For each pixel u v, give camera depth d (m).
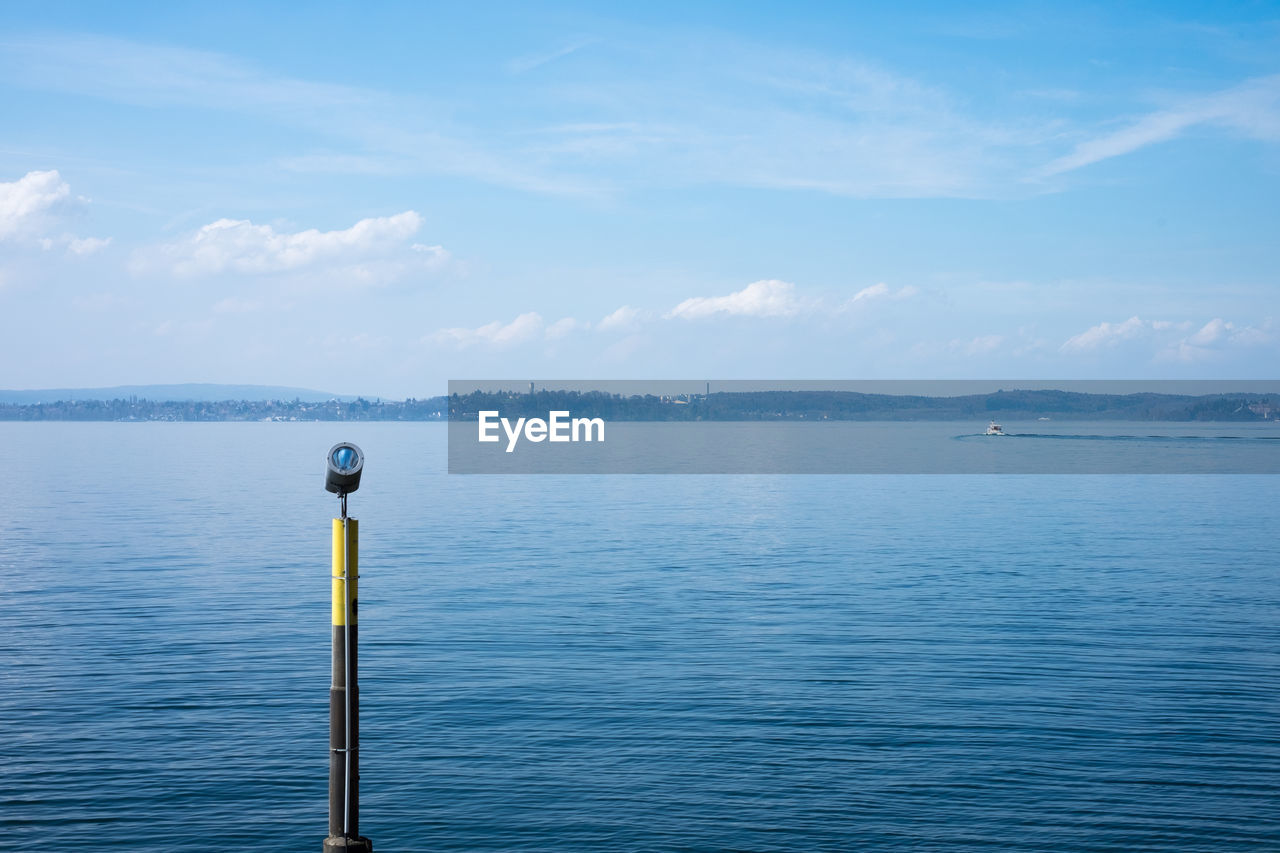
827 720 19.61
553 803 15.95
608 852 14.52
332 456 10.80
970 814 15.62
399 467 121.75
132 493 74.12
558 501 73.06
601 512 64.44
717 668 23.30
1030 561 40.84
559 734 18.84
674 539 49.22
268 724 19.23
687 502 72.50
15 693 21.06
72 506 63.12
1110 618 28.86
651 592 33.25
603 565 39.84
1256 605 30.75
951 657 24.30
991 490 84.25
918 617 29.03
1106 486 88.56
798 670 23.14
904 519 59.84
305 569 37.06
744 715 19.89
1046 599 31.91
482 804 15.92
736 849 14.59
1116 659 24.11
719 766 17.36
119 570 36.75
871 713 20.00
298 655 24.11
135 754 17.70
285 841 14.71
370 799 16.09
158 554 40.97
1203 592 33.12
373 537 49.94
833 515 62.56
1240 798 16.14
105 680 22.02
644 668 23.30
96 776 16.81
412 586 34.44
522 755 17.83
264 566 37.84
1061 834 15.02
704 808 15.80
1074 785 16.61
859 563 40.41
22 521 53.56
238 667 23.05
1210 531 52.72
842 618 28.95
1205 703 20.66
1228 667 23.38
